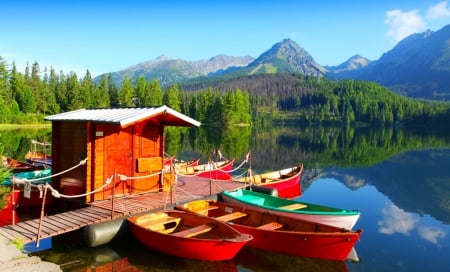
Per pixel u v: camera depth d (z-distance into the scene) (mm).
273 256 12688
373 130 123125
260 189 19422
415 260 13156
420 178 30469
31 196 16594
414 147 58219
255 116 150000
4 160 23922
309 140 71750
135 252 12633
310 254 12172
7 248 10398
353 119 163875
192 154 43250
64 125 15812
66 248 12844
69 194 15625
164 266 11781
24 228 11977
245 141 65125
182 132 84812
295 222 13289
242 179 24062
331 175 31766
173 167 17172
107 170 15258
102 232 12242
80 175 15094
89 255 12336
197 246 11484
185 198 16062
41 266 9656
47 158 31250
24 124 87000
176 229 13578
